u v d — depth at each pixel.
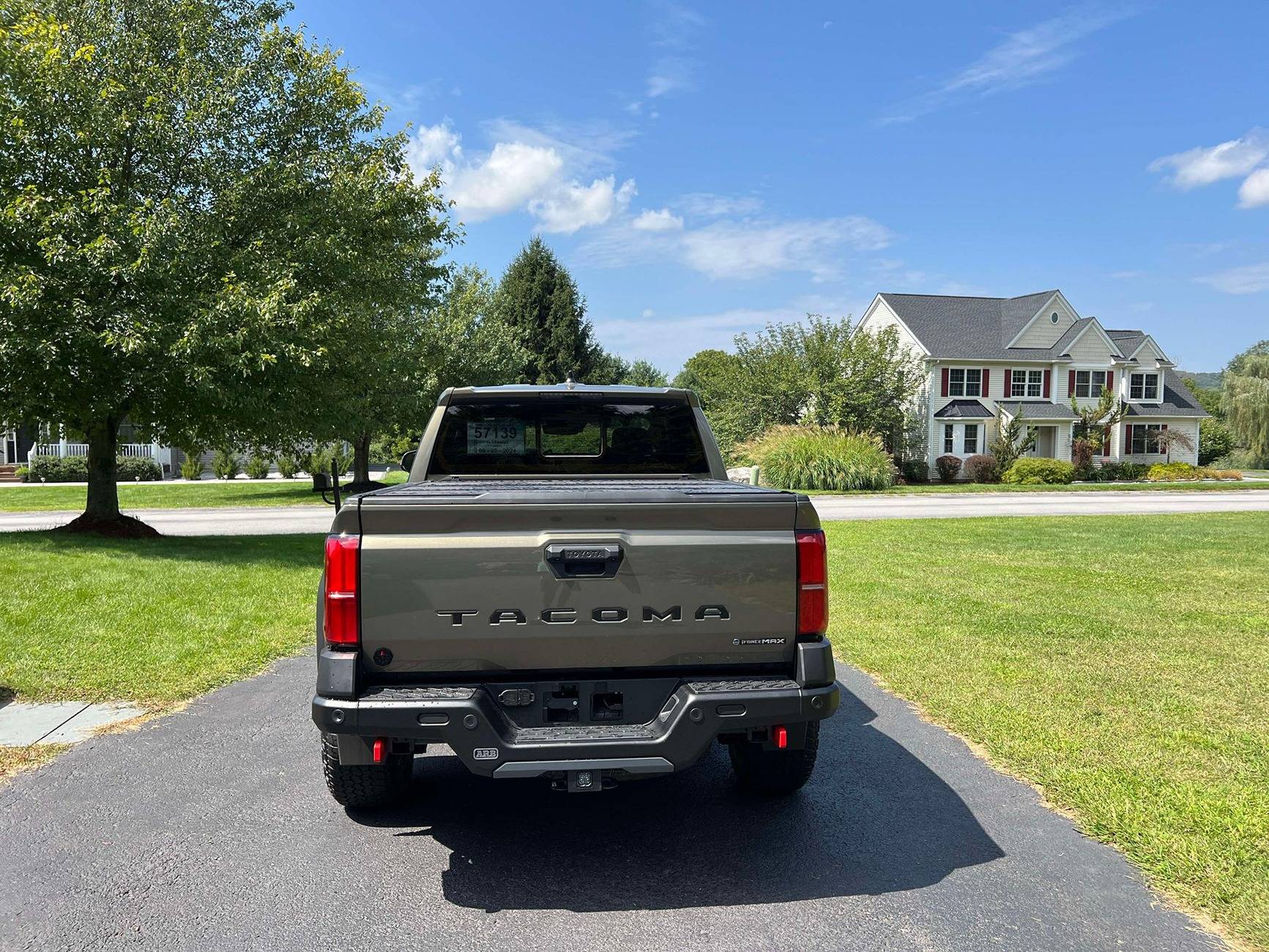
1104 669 6.21
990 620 7.83
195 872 3.34
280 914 3.03
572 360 51.31
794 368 38.41
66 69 10.92
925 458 42.38
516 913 3.05
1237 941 2.84
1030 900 3.12
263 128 13.27
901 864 3.42
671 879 3.31
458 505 3.01
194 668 6.23
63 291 10.46
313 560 11.20
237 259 11.70
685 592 3.11
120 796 4.07
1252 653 6.62
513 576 3.04
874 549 12.75
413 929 2.94
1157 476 43.34
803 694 3.12
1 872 3.32
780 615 3.18
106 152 11.56
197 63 12.48
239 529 16.59
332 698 2.99
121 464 38.41
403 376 24.03
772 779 4.03
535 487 3.76
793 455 29.67
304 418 13.83
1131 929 2.92
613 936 2.90
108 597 8.20
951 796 4.11
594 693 3.14
